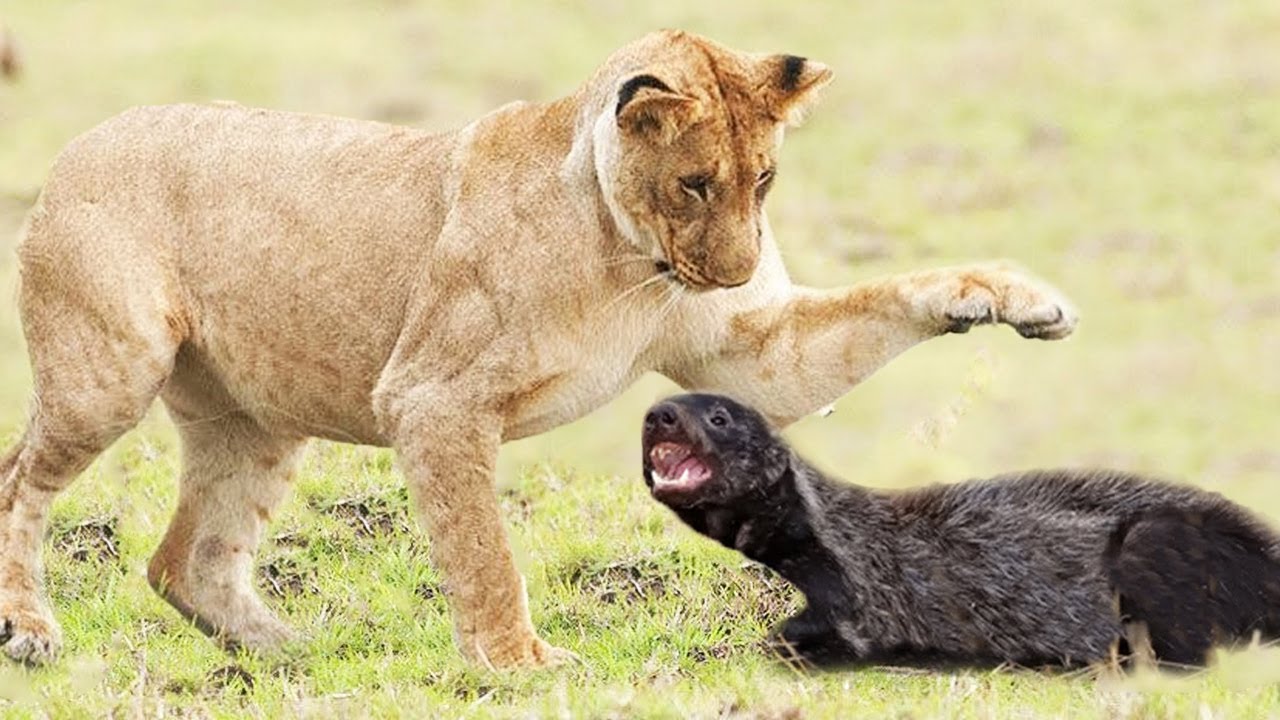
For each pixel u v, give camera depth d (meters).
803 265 25.38
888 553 12.56
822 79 11.84
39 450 13.32
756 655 12.69
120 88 32.28
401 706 11.40
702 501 12.49
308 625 14.02
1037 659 12.41
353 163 12.86
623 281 12.10
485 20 35.97
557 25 35.81
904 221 27.09
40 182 27.56
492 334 12.16
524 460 16.61
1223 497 12.54
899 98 32.16
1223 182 28.72
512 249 12.15
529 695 11.80
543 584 14.22
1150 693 10.93
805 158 29.64
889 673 12.33
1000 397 21.20
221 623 13.71
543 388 12.25
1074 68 33.12
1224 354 22.75
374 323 12.67
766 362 12.60
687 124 11.48
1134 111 31.38
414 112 31.83
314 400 13.02
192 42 34.28
